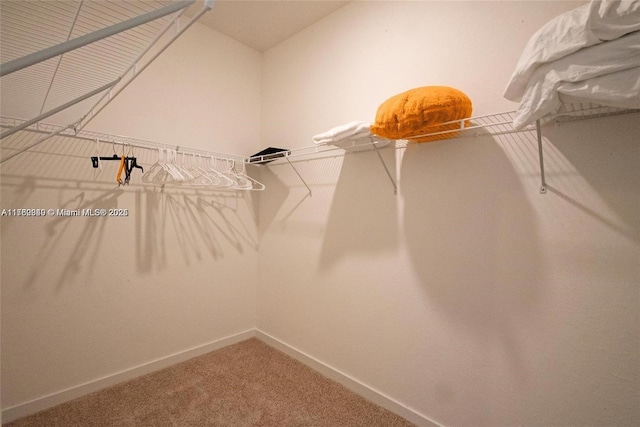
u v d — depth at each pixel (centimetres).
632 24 72
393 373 161
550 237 114
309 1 189
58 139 155
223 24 215
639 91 73
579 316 108
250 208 244
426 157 150
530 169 119
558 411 112
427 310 148
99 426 144
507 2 125
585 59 78
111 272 174
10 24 83
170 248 199
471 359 134
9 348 144
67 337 160
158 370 193
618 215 101
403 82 160
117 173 174
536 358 117
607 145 103
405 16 160
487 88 130
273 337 233
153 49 190
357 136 141
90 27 134
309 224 208
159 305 195
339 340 188
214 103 221
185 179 167
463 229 137
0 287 142
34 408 150
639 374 97
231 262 233
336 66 195
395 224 161
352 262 181
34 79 115
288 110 228
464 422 136
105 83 118
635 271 98
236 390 175
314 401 167
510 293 123
